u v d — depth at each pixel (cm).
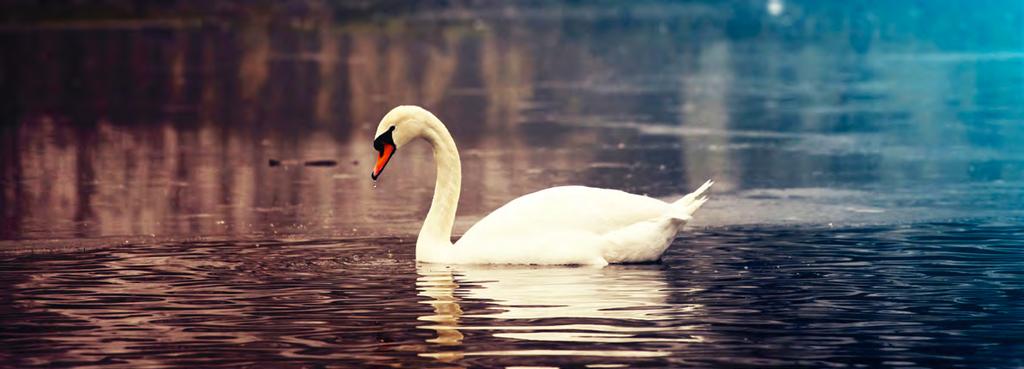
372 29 6169
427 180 1939
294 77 3841
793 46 5094
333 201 1733
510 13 7619
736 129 2595
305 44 5238
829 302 1046
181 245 1377
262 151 2297
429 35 5853
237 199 1753
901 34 5494
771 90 3416
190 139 2469
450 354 884
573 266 1202
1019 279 1130
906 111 2833
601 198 1227
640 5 8412
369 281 1145
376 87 3572
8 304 1062
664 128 2633
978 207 1602
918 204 1634
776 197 1723
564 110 3005
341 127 2669
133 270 1215
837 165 2053
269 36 5622
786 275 1159
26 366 870
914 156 2136
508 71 4141
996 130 2455
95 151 2292
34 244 1392
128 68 4084
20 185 1895
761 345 906
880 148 2248
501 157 2211
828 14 6669
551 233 1214
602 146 2352
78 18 6206
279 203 1714
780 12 6931
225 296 1086
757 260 1238
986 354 884
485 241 1223
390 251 1322
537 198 1234
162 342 930
